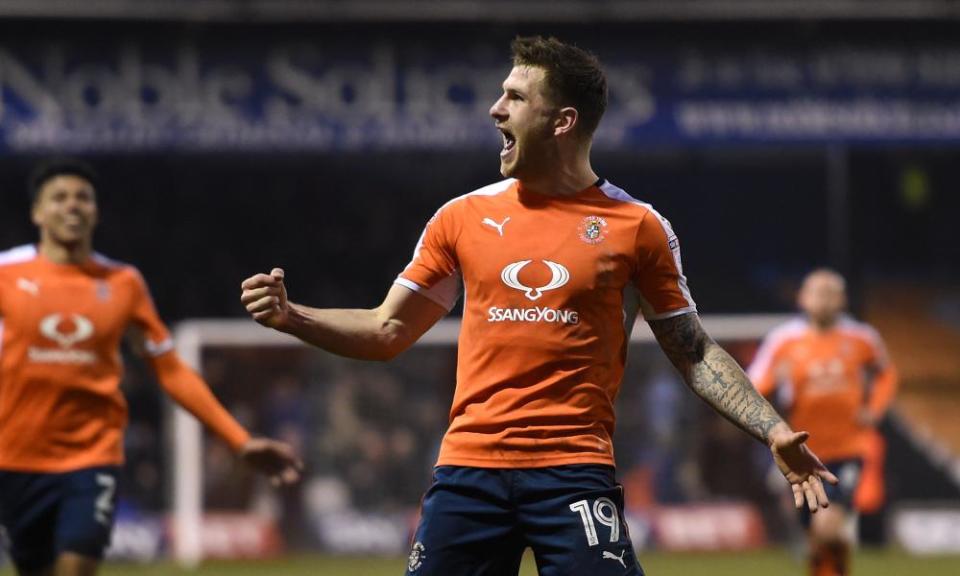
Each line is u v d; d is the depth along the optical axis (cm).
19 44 5381
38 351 2373
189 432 5562
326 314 1617
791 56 5669
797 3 5622
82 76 5422
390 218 7600
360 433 5738
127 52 5438
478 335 1596
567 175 1627
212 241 7444
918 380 7369
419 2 5597
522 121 1605
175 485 5681
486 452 1565
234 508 5591
